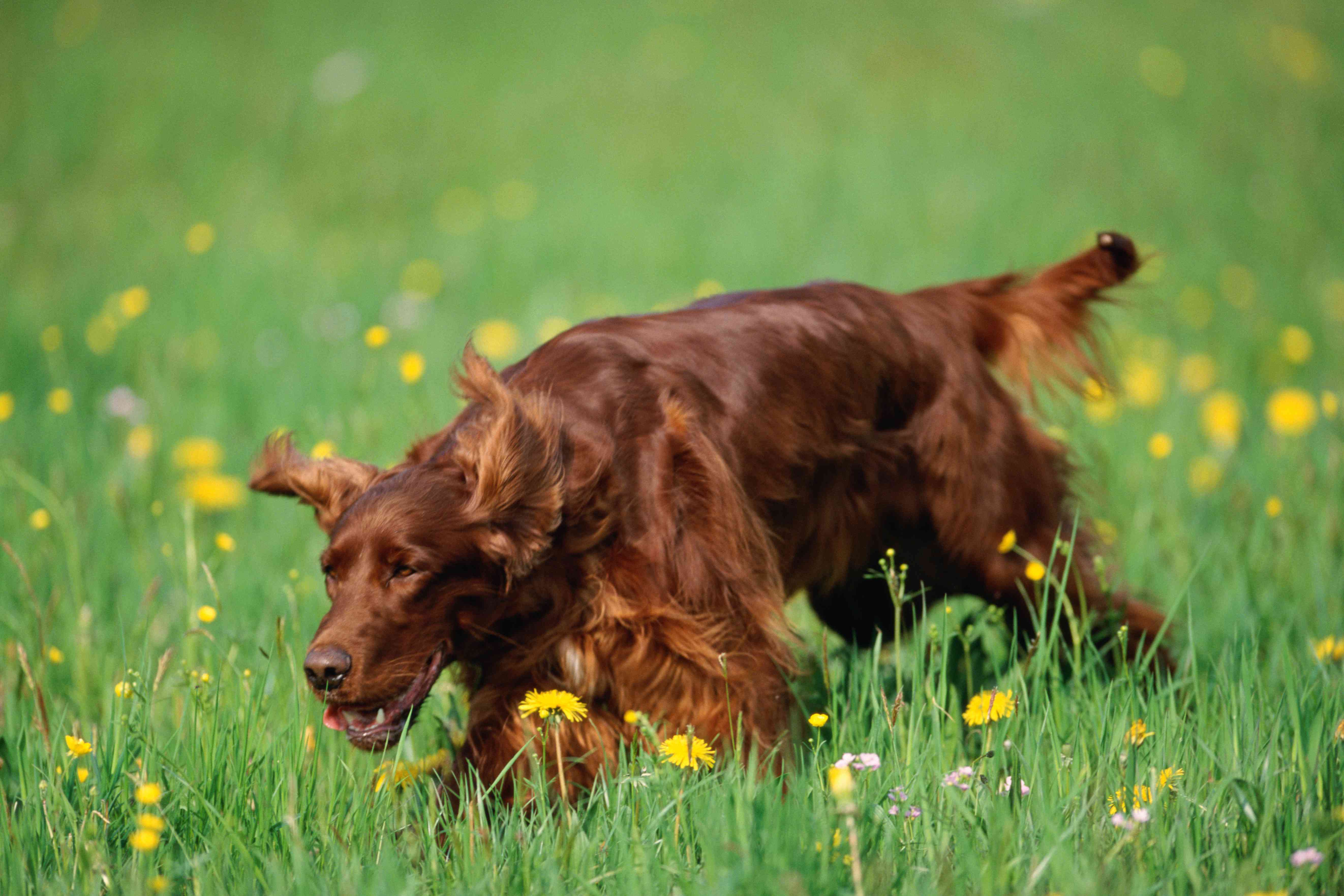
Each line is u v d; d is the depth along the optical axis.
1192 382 13.95
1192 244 20.58
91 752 5.91
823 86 29.92
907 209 22.20
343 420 10.56
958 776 5.47
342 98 28.59
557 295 17.28
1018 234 20.72
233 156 25.53
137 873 4.99
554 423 6.01
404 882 5.08
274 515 9.93
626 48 32.28
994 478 7.63
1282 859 4.98
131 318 14.96
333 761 6.00
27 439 11.02
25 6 33.53
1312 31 34.69
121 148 25.61
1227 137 26.84
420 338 15.01
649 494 6.32
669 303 17.02
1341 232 21.53
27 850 5.38
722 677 6.25
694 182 24.09
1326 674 6.74
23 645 7.68
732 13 34.81
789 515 6.97
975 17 34.69
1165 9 35.47
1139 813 4.88
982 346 8.21
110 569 8.80
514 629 6.34
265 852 5.48
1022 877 4.95
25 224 21.41
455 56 31.61
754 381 6.79
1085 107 28.56
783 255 19.53
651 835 5.21
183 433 11.88
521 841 5.38
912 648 7.93
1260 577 8.62
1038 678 6.37
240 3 34.66
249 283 17.14
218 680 6.75
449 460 6.12
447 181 24.45
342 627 5.63
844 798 4.48
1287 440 11.22
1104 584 7.89
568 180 24.34
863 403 7.25
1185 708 6.38
